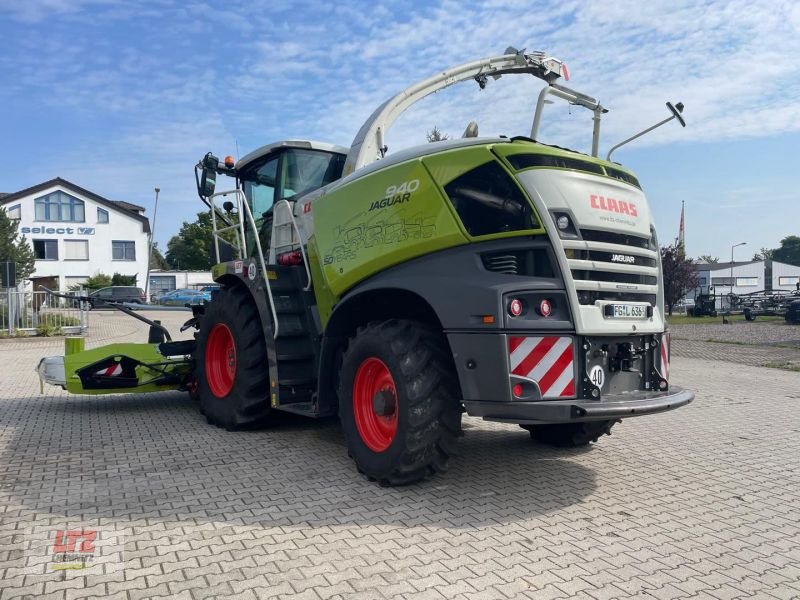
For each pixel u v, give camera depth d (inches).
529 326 152.0
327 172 261.7
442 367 166.6
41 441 226.7
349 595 113.6
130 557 128.8
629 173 187.5
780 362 503.5
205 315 256.5
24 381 389.7
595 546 137.6
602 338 164.1
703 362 514.6
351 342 185.0
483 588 116.9
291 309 221.9
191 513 153.6
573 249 159.0
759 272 2532.0
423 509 158.7
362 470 180.7
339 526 146.6
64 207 1836.9
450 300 159.9
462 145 174.9
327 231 202.7
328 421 261.3
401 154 187.0
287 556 129.6
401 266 178.2
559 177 161.8
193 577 120.1
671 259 1252.5
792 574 125.7
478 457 211.0
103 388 272.1
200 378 259.6
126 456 205.8
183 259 2637.8
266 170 261.6
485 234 160.2
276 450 214.1
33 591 114.3
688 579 122.6
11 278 689.0
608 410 147.4
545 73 278.4
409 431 163.3
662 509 162.7
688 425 268.2
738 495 175.0
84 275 1862.7
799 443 237.0
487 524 149.3
